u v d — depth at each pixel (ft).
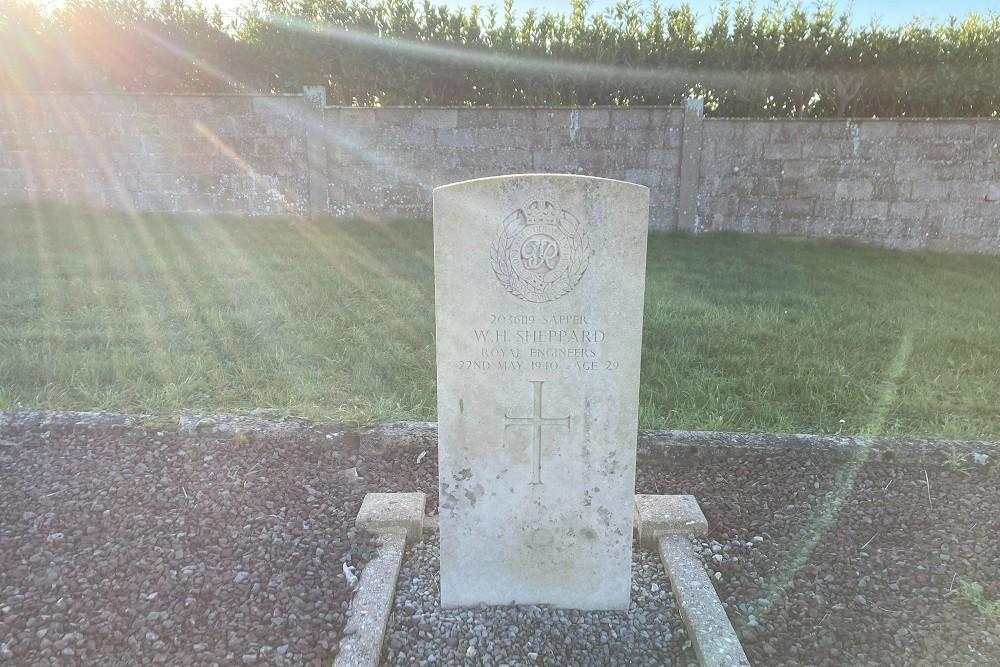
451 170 32.94
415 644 7.88
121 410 12.80
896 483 11.28
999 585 8.90
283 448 11.95
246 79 34.76
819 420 13.25
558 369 7.79
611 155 32.30
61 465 11.14
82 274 21.62
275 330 17.10
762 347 16.78
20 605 8.15
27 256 23.52
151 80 34.73
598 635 8.12
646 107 31.48
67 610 8.12
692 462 12.06
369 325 17.70
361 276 22.40
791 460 11.92
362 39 33.24
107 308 18.29
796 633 8.16
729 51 32.50
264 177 32.99
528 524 8.30
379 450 12.15
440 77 33.86
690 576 8.87
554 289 7.51
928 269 27.12
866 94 32.60
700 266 26.04
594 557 8.42
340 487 11.05
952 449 11.78
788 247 30.53
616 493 8.18
